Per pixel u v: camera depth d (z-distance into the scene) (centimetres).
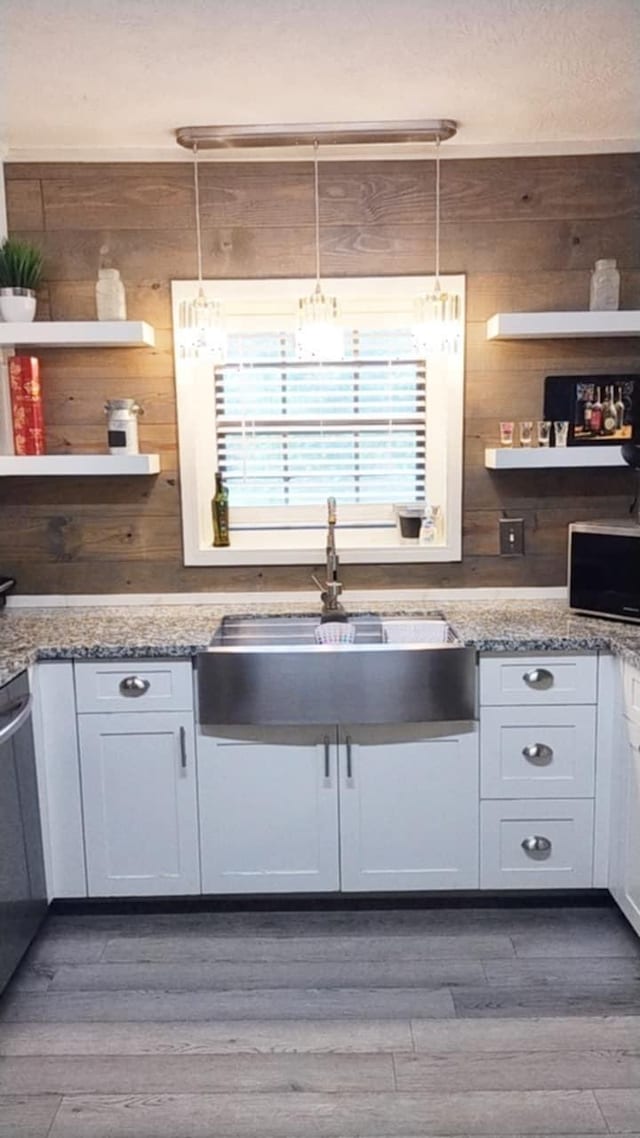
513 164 268
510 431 271
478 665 236
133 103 230
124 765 240
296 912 253
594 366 275
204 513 292
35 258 260
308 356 259
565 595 288
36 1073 189
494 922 246
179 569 287
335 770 240
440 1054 193
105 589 287
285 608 281
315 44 196
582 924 244
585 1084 183
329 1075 187
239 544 297
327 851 245
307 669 232
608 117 247
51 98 226
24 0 173
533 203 270
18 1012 209
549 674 236
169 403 278
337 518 297
